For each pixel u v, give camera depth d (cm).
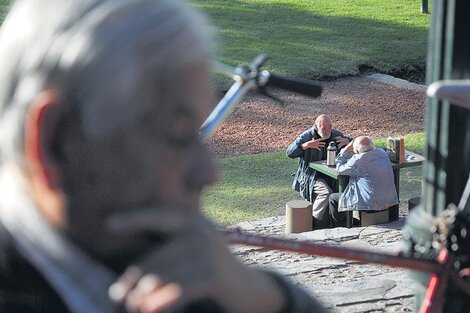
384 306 998
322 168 2089
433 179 579
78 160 153
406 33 4112
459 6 552
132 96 150
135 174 156
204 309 159
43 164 154
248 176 2431
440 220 404
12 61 152
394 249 1434
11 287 165
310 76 3547
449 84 373
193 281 153
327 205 2061
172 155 158
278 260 1223
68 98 150
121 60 149
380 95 3381
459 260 397
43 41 151
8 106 154
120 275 165
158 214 157
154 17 153
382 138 2958
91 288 163
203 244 158
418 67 3741
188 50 154
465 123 566
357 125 3086
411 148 2797
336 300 1022
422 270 387
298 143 2167
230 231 358
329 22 4238
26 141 153
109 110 150
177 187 161
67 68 149
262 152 2727
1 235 167
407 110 3228
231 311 160
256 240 352
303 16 4319
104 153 153
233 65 3566
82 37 149
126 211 159
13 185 165
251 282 165
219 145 2795
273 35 4009
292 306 175
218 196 2234
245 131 2939
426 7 4441
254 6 4462
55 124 151
